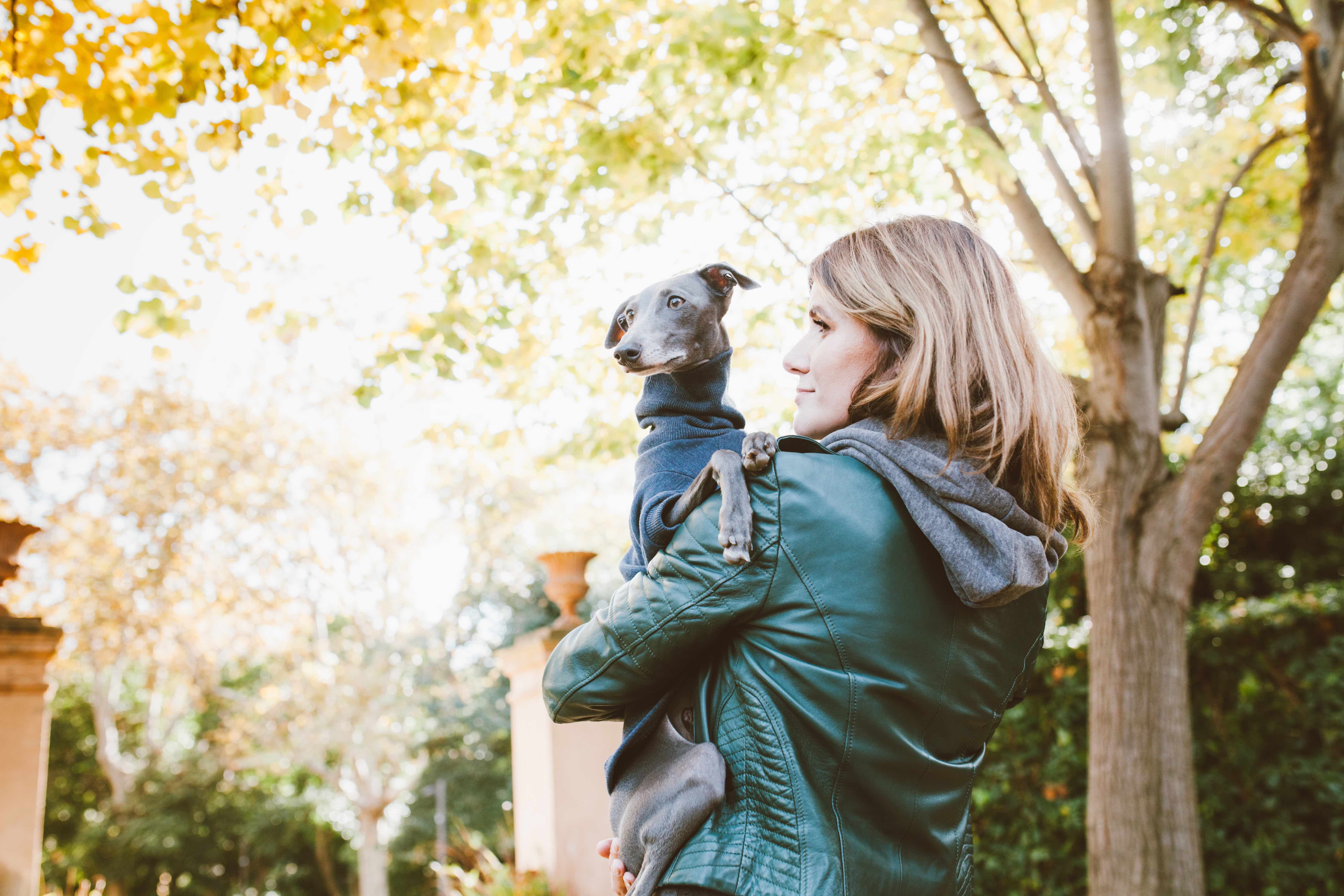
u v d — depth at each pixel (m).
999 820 6.46
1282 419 10.12
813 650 1.14
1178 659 4.35
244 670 21.50
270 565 16.41
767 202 5.23
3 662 5.35
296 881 22.36
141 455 15.86
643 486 1.76
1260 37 5.51
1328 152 4.48
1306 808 5.82
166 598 16.17
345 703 16.97
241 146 4.27
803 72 4.51
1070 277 4.76
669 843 1.18
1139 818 4.19
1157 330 4.86
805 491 1.19
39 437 15.80
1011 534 1.13
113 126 4.17
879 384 1.29
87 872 19.98
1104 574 4.50
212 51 4.06
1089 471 4.60
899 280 1.31
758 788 1.14
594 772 5.64
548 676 1.35
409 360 4.85
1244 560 9.31
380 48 4.05
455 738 20.89
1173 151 5.64
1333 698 5.84
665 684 1.33
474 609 20.00
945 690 1.17
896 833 1.15
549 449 5.67
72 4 4.02
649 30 4.75
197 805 20.69
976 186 5.46
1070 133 4.77
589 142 4.72
